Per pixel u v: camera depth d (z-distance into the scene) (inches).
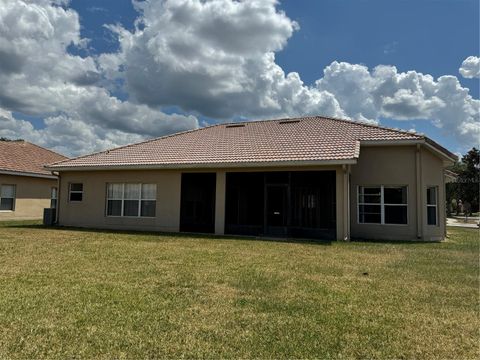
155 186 682.2
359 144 581.6
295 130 719.7
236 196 735.1
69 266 314.5
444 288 258.1
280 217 688.4
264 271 305.4
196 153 674.8
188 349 153.4
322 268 323.6
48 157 1074.7
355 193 609.3
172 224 656.4
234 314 196.2
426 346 160.9
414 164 581.9
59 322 180.1
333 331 175.2
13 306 202.1
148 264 327.9
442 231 618.5
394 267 333.7
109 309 200.1
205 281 266.8
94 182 726.5
